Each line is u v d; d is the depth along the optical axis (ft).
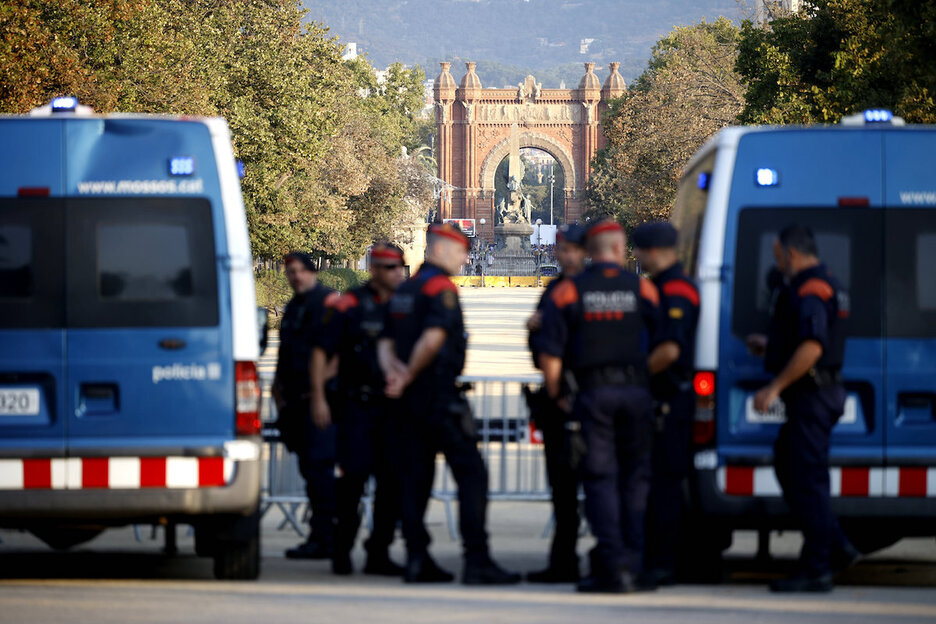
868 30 354.13
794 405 93.71
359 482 109.19
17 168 96.22
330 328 111.34
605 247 94.48
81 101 371.15
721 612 85.05
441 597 91.97
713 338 98.32
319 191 611.88
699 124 636.89
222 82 495.41
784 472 95.14
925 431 99.09
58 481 95.25
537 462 141.28
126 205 96.53
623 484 95.30
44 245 95.91
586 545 133.59
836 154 99.55
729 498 98.32
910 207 99.45
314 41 643.04
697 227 105.09
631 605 88.07
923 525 99.40
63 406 95.40
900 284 99.25
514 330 570.46
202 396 96.27
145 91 416.87
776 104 460.55
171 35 465.06
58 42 338.54
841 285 97.40
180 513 95.76
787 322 93.35
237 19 550.77
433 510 161.07
